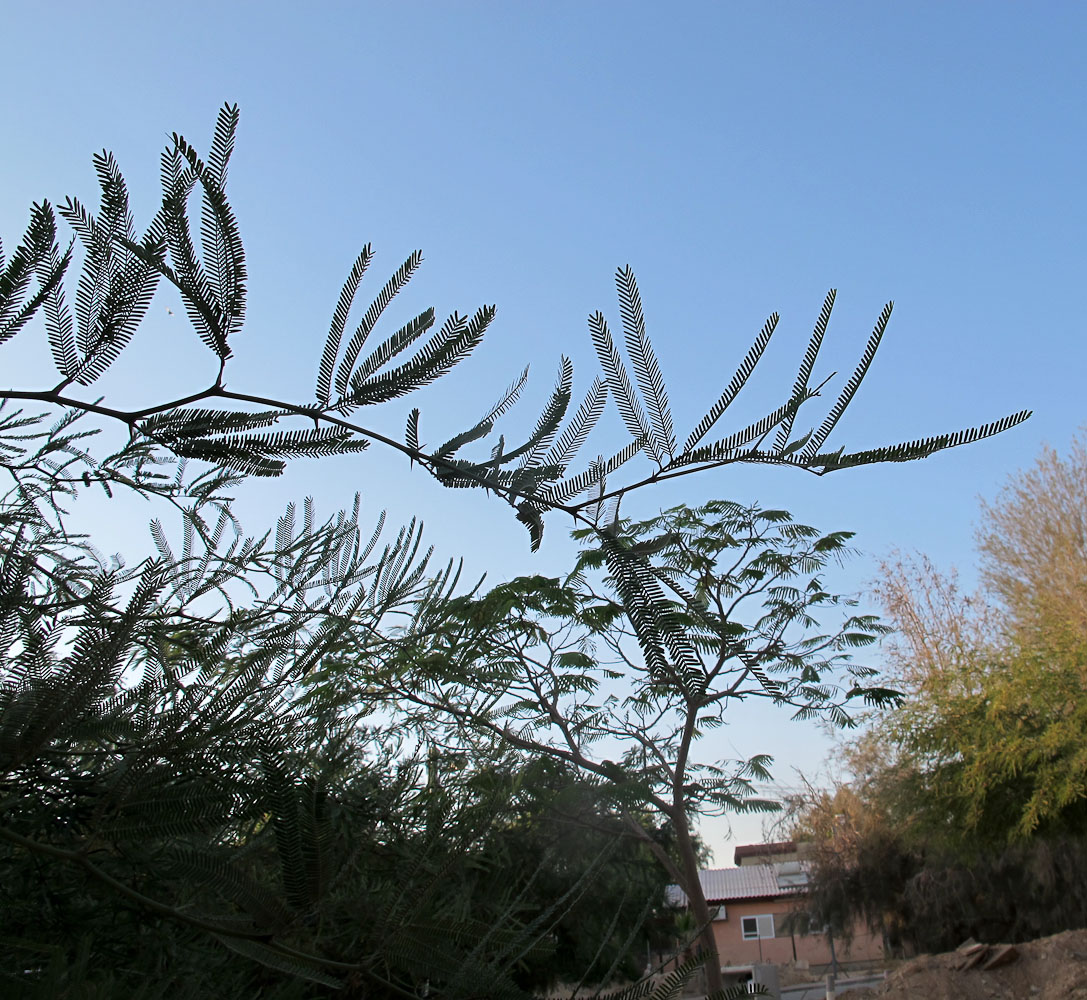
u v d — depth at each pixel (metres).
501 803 1.08
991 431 1.05
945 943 23.06
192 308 1.06
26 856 1.36
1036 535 19.88
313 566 1.61
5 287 1.05
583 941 4.95
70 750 1.12
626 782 2.81
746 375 1.09
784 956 35.19
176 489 1.68
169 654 1.31
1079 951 15.42
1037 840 16.30
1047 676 14.86
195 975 1.35
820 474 1.11
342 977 1.06
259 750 1.06
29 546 1.42
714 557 10.52
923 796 16.48
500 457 1.22
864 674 11.13
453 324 1.20
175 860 0.96
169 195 0.98
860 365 1.08
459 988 0.99
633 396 1.10
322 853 0.92
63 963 0.84
